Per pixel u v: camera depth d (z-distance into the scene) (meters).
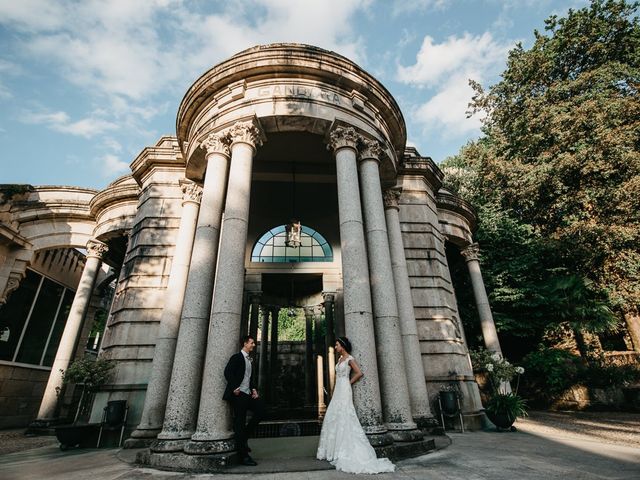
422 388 9.70
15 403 18.91
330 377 17.86
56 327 22.22
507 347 20.70
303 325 45.16
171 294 10.30
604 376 15.93
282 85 9.54
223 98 9.80
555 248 18.73
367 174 9.46
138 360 10.70
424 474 4.93
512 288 18.84
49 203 18.44
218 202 8.73
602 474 4.72
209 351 6.75
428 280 12.86
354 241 8.04
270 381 20.95
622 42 21.48
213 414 6.21
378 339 7.91
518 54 23.59
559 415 14.88
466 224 17.14
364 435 5.93
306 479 4.80
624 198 17.30
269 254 17.16
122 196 15.47
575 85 20.56
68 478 5.27
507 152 22.62
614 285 17.56
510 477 4.63
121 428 9.75
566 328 18.39
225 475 5.20
